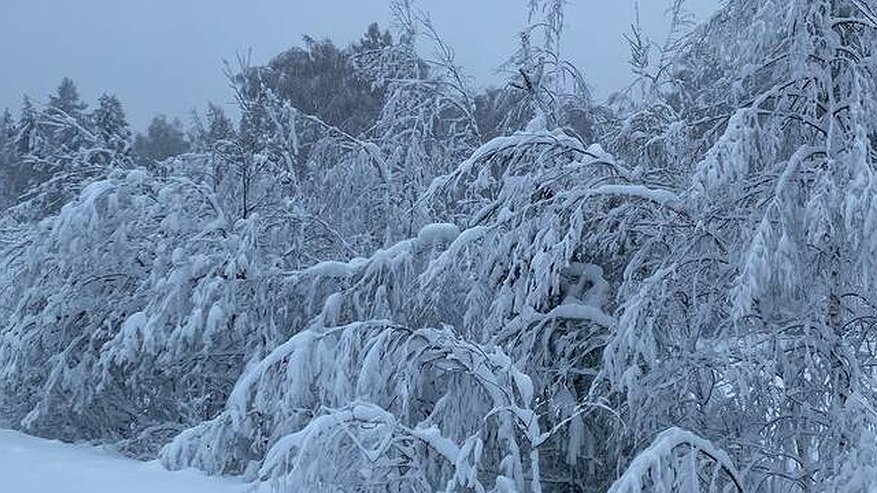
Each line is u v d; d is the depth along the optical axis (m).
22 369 12.01
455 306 10.09
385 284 10.17
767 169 7.81
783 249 6.95
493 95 12.84
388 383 8.63
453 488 7.02
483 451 8.68
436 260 9.00
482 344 9.03
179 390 12.08
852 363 7.50
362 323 8.67
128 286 12.05
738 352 7.89
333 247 12.39
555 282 8.39
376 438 7.26
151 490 7.58
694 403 8.43
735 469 7.38
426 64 13.12
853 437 7.02
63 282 11.95
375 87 13.43
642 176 9.17
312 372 8.70
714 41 8.06
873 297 7.54
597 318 9.12
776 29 7.55
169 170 12.75
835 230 7.21
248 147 12.27
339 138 13.05
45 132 13.21
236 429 8.34
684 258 8.16
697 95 9.39
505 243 8.88
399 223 12.11
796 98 7.91
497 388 7.92
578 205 8.59
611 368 8.05
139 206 11.59
